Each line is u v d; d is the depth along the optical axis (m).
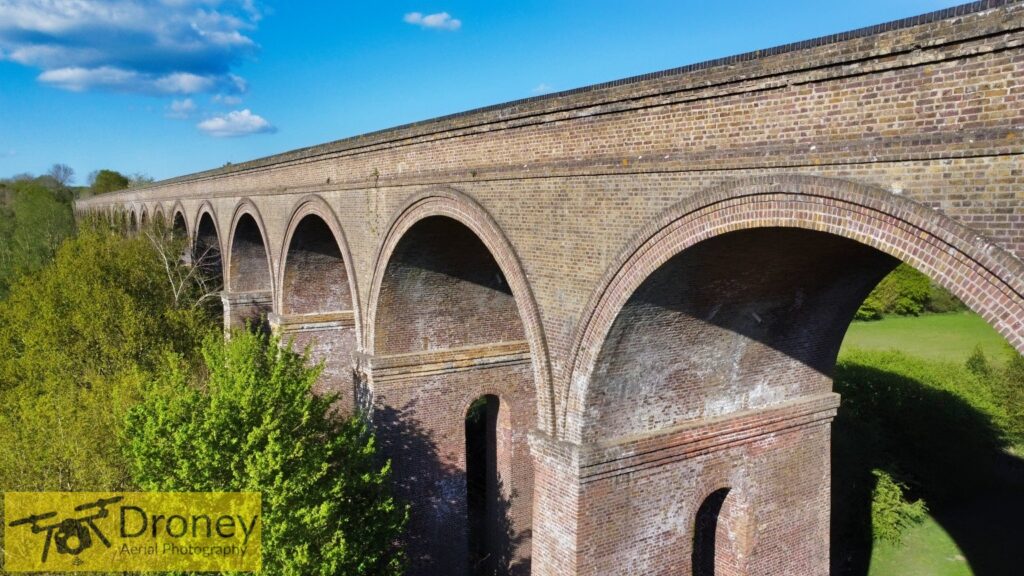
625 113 12.23
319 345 28.69
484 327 22.66
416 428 21.62
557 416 14.48
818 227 9.51
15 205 100.38
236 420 16.25
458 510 22.47
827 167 9.32
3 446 19.09
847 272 14.06
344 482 16.98
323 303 29.48
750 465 16.12
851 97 9.04
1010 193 7.60
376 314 21.11
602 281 12.80
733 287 13.23
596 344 13.19
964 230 7.97
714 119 10.74
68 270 35.69
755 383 16.00
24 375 28.30
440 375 21.81
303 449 16.41
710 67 10.66
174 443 15.79
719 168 10.61
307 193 25.70
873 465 27.83
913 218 8.41
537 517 15.08
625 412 14.29
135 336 29.31
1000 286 7.71
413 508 21.66
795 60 9.45
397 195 19.48
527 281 14.84
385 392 21.12
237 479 15.58
